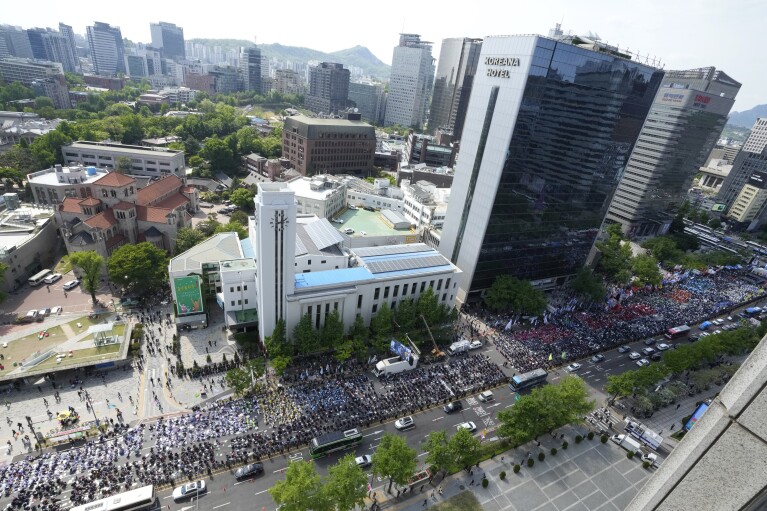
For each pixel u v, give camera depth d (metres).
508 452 90.75
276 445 83.75
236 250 134.38
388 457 73.44
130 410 89.75
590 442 95.81
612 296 157.88
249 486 76.31
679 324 146.12
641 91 132.12
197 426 86.19
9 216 147.88
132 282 123.50
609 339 132.38
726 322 152.38
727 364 124.19
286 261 102.12
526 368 114.56
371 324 116.56
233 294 116.56
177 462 78.38
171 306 125.69
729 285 184.00
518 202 131.75
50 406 89.12
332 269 127.12
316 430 87.94
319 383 100.81
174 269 118.94
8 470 74.62
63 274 138.62
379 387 102.00
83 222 139.75
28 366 94.25
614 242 195.50
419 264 127.19
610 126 133.00
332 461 82.56
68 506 69.75
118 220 150.38
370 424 91.94
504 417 89.25
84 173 172.88
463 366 112.50
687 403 110.94
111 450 79.81
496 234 134.88
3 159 195.88
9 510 68.81
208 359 105.12
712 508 10.93
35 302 123.69
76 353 99.50
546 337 129.75
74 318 114.44
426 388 103.31
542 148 125.44
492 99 123.06
